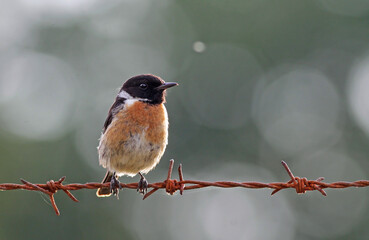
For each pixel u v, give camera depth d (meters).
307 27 17.22
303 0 17.23
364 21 17.23
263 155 17.12
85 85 17.64
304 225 16.42
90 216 14.39
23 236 13.74
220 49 17.25
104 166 9.67
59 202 14.07
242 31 17.16
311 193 16.64
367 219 16.20
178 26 17.75
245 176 16.91
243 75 17.17
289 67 17.14
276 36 17.09
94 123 17.05
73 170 15.34
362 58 17.25
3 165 14.91
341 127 17.50
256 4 17.19
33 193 13.97
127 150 9.46
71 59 17.86
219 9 17.34
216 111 17.12
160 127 9.60
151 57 17.88
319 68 17.22
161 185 8.22
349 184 8.06
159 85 9.95
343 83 17.41
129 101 9.75
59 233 13.95
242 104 17.19
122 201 15.13
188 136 16.95
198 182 8.22
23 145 15.38
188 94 17.23
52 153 15.50
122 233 14.71
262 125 17.19
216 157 16.86
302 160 17.20
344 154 17.41
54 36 18.06
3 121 16.19
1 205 13.80
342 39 17.23
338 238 16.11
